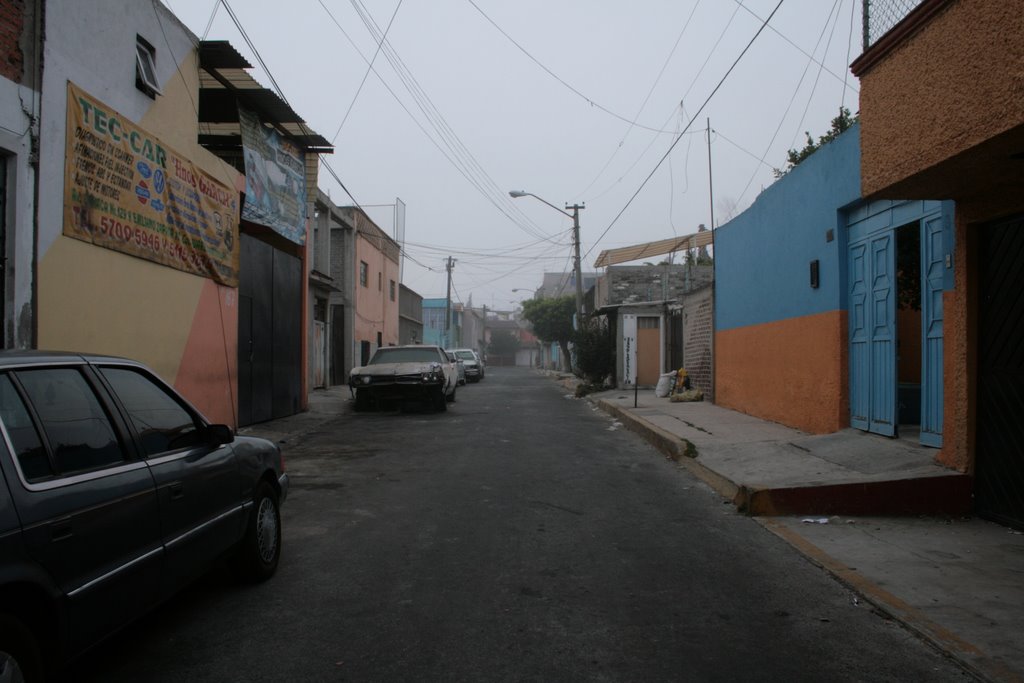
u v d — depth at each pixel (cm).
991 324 656
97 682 348
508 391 2709
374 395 1684
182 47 1025
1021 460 618
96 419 352
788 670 367
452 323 6644
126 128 875
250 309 1321
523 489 811
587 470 938
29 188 700
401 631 412
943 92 546
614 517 687
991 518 656
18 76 690
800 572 527
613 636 407
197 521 409
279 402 1500
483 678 354
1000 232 645
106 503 328
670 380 1973
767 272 1251
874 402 890
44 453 309
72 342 771
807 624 429
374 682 349
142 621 427
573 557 557
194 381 1077
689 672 363
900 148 607
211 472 431
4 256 677
